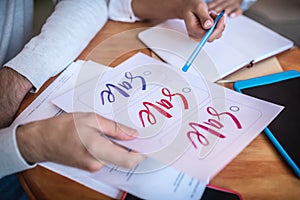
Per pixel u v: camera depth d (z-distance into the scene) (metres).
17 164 0.42
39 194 0.40
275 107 0.48
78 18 0.66
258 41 0.65
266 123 0.46
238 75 0.58
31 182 0.41
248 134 0.44
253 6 1.38
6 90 0.53
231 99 0.50
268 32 0.69
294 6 1.41
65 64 0.59
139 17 0.76
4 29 0.78
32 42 0.59
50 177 0.41
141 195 0.37
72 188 0.40
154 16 0.74
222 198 0.38
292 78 0.56
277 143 0.43
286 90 0.53
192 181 0.39
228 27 0.70
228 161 0.40
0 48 0.76
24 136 0.42
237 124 0.45
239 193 0.38
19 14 0.84
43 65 0.56
